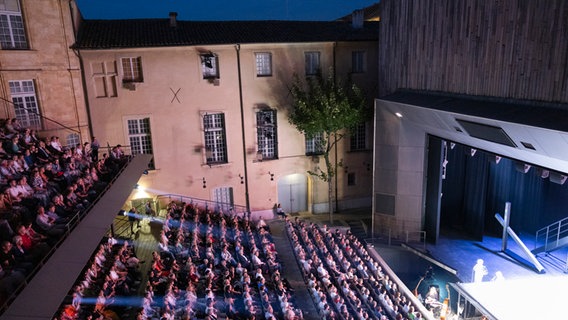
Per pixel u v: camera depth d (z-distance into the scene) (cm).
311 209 3080
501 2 1653
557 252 2395
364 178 3147
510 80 1645
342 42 2870
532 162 1700
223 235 2205
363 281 2111
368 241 2648
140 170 2072
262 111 2817
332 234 2555
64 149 1984
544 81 1484
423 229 2631
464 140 2042
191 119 2673
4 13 2048
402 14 2427
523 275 2188
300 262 2189
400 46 2484
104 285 1491
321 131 2772
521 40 1572
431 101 2061
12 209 1387
